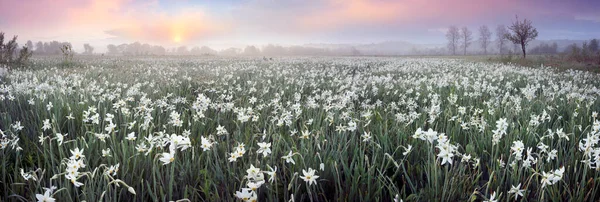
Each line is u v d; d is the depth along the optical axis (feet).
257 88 30.45
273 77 43.09
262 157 10.93
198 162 10.47
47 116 16.67
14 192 9.29
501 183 9.49
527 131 13.20
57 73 42.06
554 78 43.78
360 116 17.62
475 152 12.05
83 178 9.67
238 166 11.09
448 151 8.35
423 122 16.07
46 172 10.43
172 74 42.73
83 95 21.39
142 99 17.89
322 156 11.43
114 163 10.53
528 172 10.25
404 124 15.33
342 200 9.17
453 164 11.22
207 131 14.97
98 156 11.03
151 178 10.07
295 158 10.84
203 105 15.23
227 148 12.23
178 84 31.91
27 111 17.98
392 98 26.63
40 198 6.63
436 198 8.69
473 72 55.01
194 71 53.98
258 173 7.88
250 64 80.02
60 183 8.64
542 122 15.21
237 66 69.26
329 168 10.49
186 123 16.11
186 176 9.88
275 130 14.47
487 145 12.71
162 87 29.32
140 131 13.96
